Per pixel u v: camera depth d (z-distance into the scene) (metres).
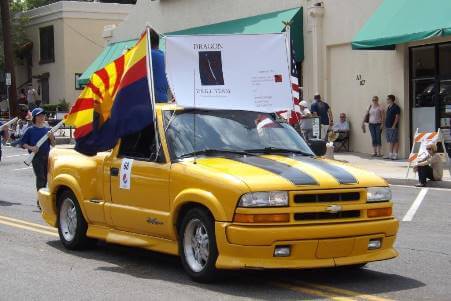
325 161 7.96
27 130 12.94
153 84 8.41
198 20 30.56
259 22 26.34
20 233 10.92
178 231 7.77
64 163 9.62
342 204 7.21
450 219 12.20
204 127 8.32
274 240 6.92
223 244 7.07
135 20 35.31
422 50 21.62
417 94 21.91
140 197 8.20
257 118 8.62
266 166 7.48
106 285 7.60
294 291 7.26
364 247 7.36
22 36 47.34
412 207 13.62
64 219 9.74
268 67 8.78
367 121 22.86
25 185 17.83
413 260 8.84
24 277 8.03
